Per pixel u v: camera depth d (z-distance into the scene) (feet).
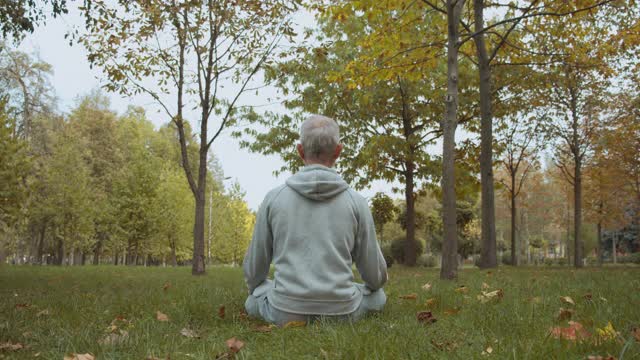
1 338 9.05
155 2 40.37
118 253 145.79
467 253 127.65
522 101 60.03
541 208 128.67
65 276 35.29
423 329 8.70
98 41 40.91
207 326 10.47
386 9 32.07
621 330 8.55
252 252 10.44
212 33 43.62
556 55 41.34
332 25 62.69
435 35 38.34
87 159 115.44
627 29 40.19
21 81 81.15
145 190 111.75
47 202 87.45
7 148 40.86
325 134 9.87
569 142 64.13
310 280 9.52
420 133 65.57
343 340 7.64
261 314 10.46
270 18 43.45
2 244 104.01
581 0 32.58
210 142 45.37
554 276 26.11
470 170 63.00
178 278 33.12
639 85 65.67
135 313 12.67
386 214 79.20
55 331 9.77
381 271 10.34
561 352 6.50
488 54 46.57
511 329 8.72
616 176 77.36
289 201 9.81
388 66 34.76
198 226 43.16
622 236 161.48
